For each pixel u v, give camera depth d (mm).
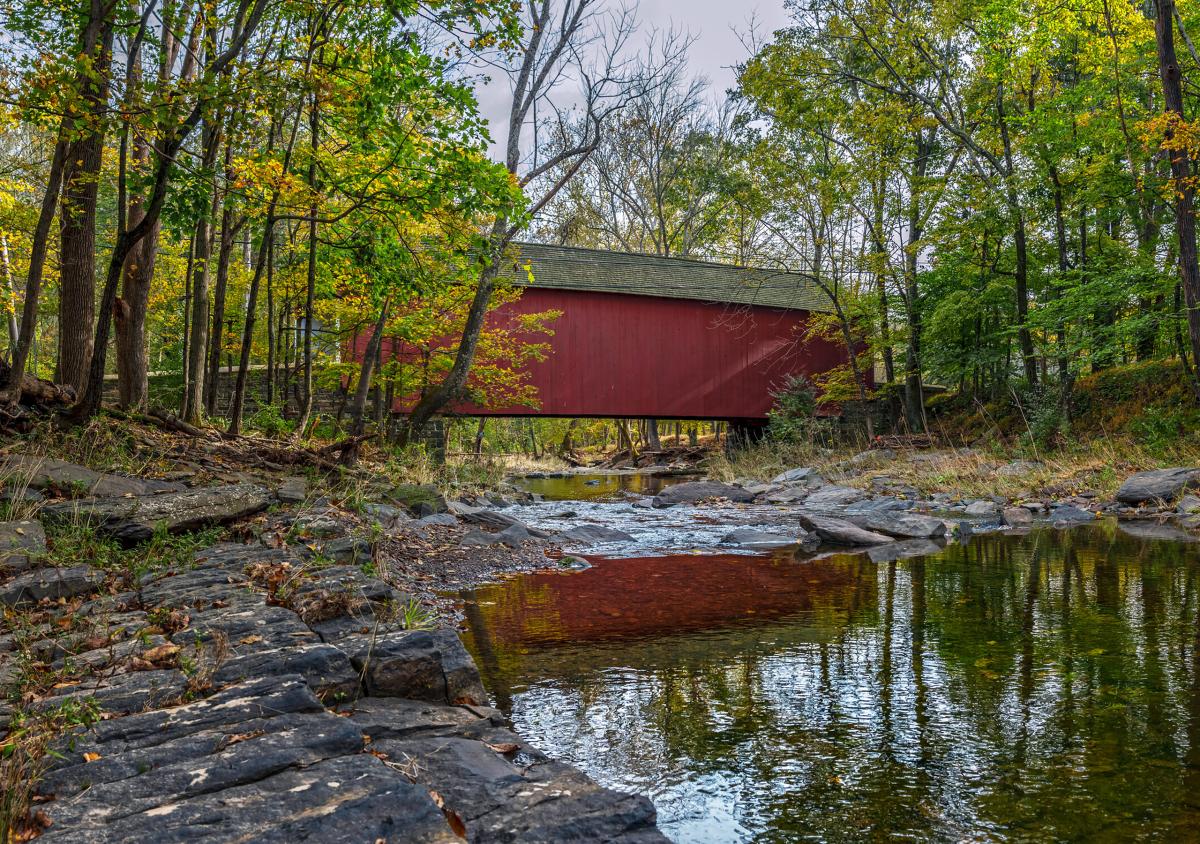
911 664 4199
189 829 1903
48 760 2258
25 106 6559
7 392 7617
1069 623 4949
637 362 22422
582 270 22359
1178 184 12828
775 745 3172
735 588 6324
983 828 2484
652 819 2338
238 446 9398
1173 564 6824
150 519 5801
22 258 13992
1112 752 3023
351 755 2428
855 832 2473
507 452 38750
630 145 34969
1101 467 13109
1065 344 16750
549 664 4312
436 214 9469
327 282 13836
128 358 10414
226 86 7051
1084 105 17047
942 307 20422
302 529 6391
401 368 17062
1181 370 16547
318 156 9891
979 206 19094
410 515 9016
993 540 8711
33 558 4648
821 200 22266
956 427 22625
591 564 7492
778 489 15938
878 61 22750
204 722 2549
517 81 15227
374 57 9094
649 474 25984
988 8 17781
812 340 24922
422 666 3293
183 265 17719
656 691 3852
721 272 24703
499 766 2592
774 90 22047
